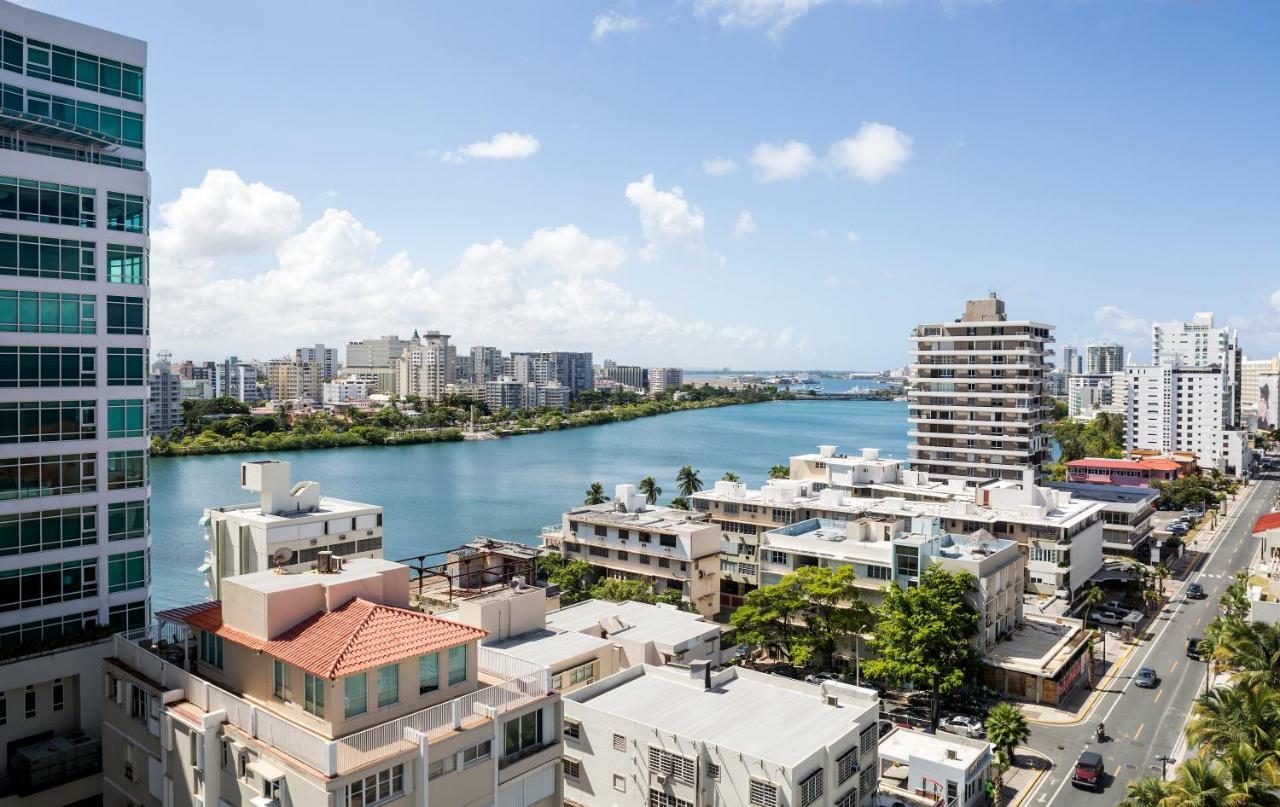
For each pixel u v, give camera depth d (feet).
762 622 288.10
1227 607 335.47
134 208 188.65
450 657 129.08
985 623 294.25
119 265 185.98
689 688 189.57
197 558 475.72
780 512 396.98
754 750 158.71
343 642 117.91
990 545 320.29
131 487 187.73
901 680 260.21
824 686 182.19
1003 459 551.18
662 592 359.46
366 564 143.23
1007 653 294.87
